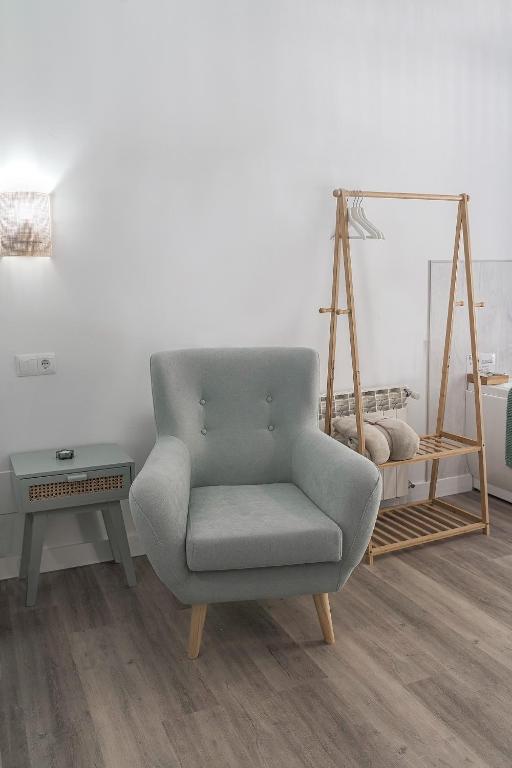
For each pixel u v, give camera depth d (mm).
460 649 2096
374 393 3166
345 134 3039
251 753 1666
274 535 1979
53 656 2111
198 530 2018
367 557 2723
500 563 2705
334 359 3094
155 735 1739
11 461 2537
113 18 2572
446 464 3492
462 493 3545
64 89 2537
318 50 2939
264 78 2852
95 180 2625
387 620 2277
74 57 2535
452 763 1612
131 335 2756
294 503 2256
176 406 2484
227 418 2570
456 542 2918
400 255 3232
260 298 2969
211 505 2254
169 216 2758
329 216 3057
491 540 2932
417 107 3186
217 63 2762
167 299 2797
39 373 2621
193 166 2771
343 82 3008
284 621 2291
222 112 2797
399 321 3281
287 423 2578
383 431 2828
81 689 1940
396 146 3158
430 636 2174
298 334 3070
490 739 1693
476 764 1608
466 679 1942
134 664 2061
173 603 2441
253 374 2594
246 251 2914
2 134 2475
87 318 2678
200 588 2006
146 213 2719
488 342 3531
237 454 2547
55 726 1783
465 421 3514
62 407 2684
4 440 2613
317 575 2059
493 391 3365
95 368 2715
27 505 2352
